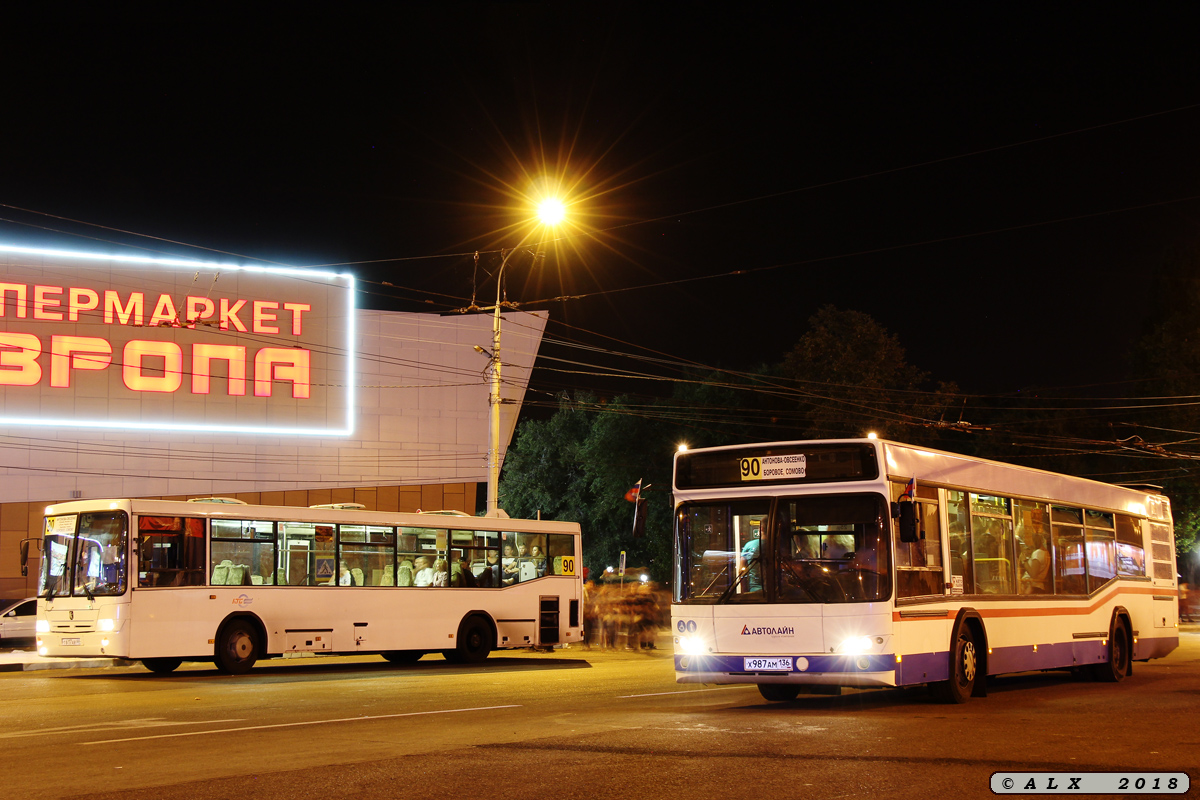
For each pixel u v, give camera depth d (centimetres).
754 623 1288
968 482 1467
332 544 2273
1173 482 4675
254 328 5066
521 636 2559
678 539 1364
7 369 4734
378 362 5250
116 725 1200
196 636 2055
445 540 2467
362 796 743
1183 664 2355
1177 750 925
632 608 3175
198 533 2094
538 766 856
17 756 968
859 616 1243
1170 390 4694
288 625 2178
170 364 4941
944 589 1366
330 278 5216
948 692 1362
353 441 5172
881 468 1273
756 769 834
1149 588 2022
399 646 2334
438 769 847
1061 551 1708
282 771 851
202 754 955
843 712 1259
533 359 5450
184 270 4988
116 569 2008
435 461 5272
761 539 1312
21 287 4772
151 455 4888
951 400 4784
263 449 5038
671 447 5000
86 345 4834
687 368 5141
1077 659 1698
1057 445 5416
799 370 4697
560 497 5378
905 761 868
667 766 849
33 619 2988
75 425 4800
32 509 4716
